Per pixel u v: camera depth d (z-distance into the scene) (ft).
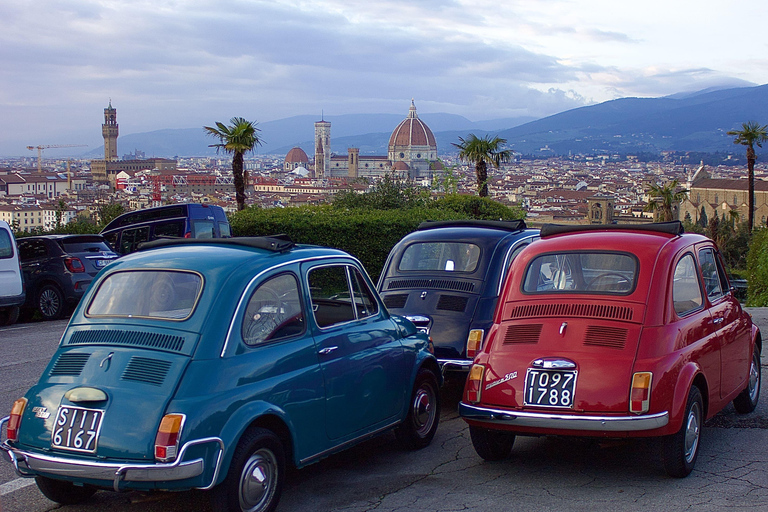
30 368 33.91
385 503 18.02
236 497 15.58
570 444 23.03
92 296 17.71
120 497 18.76
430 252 29.99
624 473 20.01
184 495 18.75
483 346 20.71
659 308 19.35
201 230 60.23
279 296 17.85
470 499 18.16
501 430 19.36
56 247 51.78
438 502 17.99
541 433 18.86
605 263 20.38
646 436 18.13
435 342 27.17
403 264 30.09
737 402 25.72
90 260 52.29
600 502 17.71
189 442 14.78
